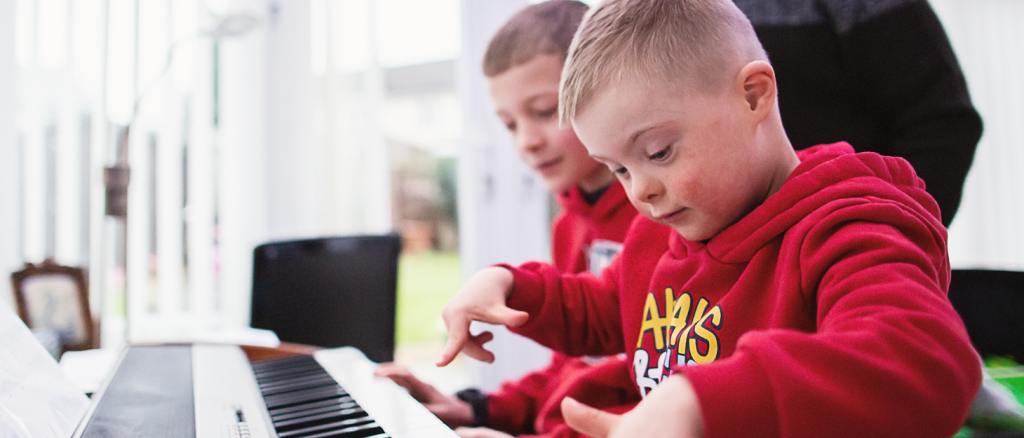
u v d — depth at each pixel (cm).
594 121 46
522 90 86
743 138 46
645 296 68
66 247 196
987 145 252
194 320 222
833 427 29
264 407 53
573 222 105
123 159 140
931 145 81
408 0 234
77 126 200
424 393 74
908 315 33
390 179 262
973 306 93
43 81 196
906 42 82
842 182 46
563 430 71
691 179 45
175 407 51
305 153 239
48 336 93
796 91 88
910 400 30
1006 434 48
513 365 214
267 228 241
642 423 30
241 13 157
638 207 50
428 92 274
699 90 44
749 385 30
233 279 232
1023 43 257
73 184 198
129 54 206
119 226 204
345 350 82
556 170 89
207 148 229
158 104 215
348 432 46
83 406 53
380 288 157
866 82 86
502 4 222
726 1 50
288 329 147
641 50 44
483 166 224
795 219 47
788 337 32
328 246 156
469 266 224
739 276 52
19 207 190
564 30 86
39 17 195
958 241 253
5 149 185
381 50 237
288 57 241
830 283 39
